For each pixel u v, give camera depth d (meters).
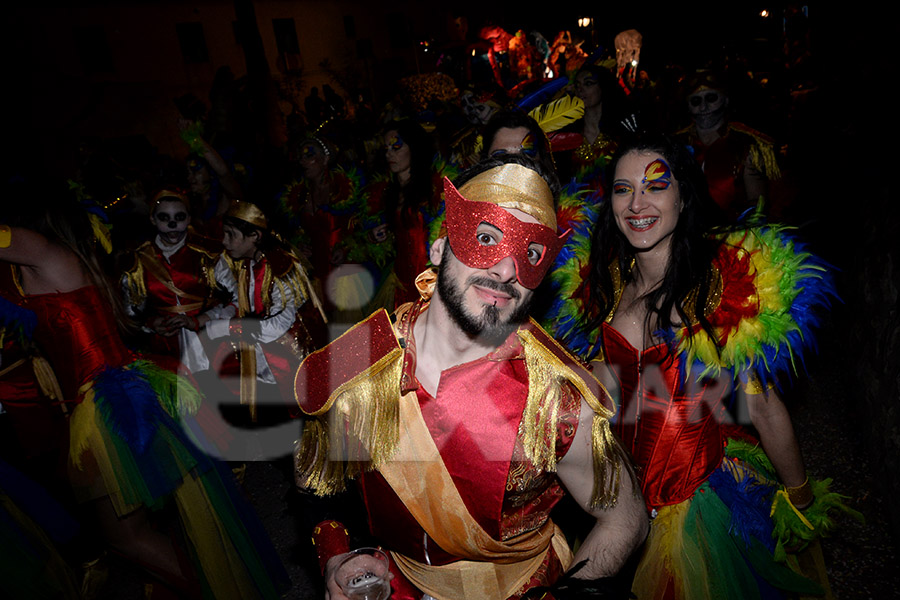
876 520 3.05
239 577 2.64
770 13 16.25
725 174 3.81
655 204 1.91
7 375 2.62
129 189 4.43
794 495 2.04
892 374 3.21
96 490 2.42
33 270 2.48
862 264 4.37
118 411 2.44
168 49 19.73
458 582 1.49
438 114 6.45
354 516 1.68
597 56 4.41
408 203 4.11
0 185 2.52
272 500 3.73
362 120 12.14
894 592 2.60
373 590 1.46
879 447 3.28
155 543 2.57
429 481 1.40
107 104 18.14
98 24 18.27
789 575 2.11
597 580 1.45
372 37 24.94
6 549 2.40
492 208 1.28
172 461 2.53
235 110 11.31
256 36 11.77
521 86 7.15
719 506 2.03
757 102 5.05
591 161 4.46
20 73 16.69
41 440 2.71
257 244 3.53
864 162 4.81
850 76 5.43
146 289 3.49
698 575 1.98
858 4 5.25
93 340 2.56
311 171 4.81
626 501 1.47
